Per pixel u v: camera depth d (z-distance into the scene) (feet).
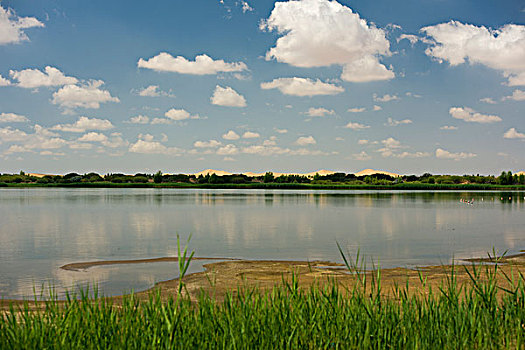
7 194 311.06
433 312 21.86
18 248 72.64
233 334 19.20
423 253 67.87
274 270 53.93
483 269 53.16
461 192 401.08
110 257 63.87
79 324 19.71
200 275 51.03
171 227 104.73
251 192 377.50
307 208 172.55
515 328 21.44
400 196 301.22
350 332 20.10
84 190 419.13
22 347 17.58
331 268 55.47
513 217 133.59
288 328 20.18
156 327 18.78
